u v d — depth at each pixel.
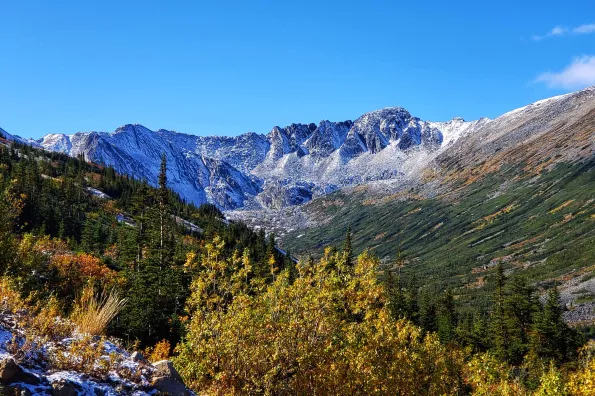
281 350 11.21
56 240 52.69
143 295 33.69
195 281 12.09
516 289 62.75
